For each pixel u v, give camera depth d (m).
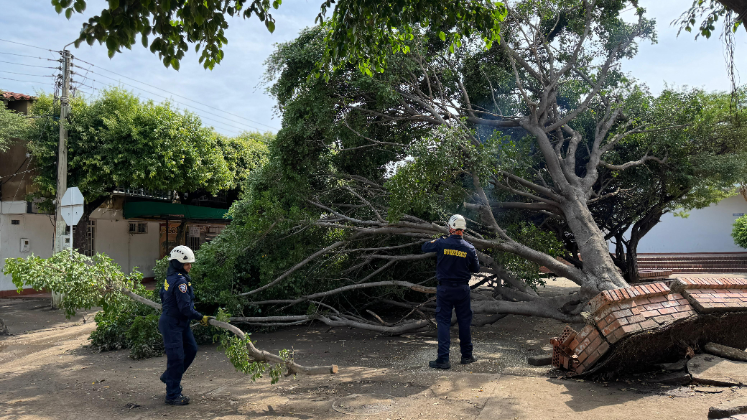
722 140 8.97
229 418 4.11
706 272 17.56
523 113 9.54
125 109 13.91
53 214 14.20
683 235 22.86
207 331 7.47
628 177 9.52
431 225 7.03
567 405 3.92
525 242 7.44
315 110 8.08
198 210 17.25
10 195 14.38
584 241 6.82
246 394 4.87
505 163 7.24
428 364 5.67
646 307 4.50
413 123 9.21
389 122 9.08
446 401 4.22
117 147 13.48
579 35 9.41
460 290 5.61
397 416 3.92
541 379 4.76
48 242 15.70
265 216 7.77
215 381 5.43
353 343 7.34
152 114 13.98
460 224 5.82
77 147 13.41
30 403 4.68
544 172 9.48
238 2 5.28
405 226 7.41
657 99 9.07
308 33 8.45
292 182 8.54
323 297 8.35
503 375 4.98
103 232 17.47
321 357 6.39
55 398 4.85
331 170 9.26
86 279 5.35
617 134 8.84
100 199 14.73
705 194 9.38
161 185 14.09
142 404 4.61
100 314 7.45
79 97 14.35
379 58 6.89
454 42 6.58
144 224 19.55
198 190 18.98
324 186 9.35
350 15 5.95
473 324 7.65
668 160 8.98
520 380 4.73
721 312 4.72
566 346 5.01
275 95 8.77
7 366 6.50
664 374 4.64
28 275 5.14
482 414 3.80
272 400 4.61
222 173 16.00
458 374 5.04
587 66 9.63
